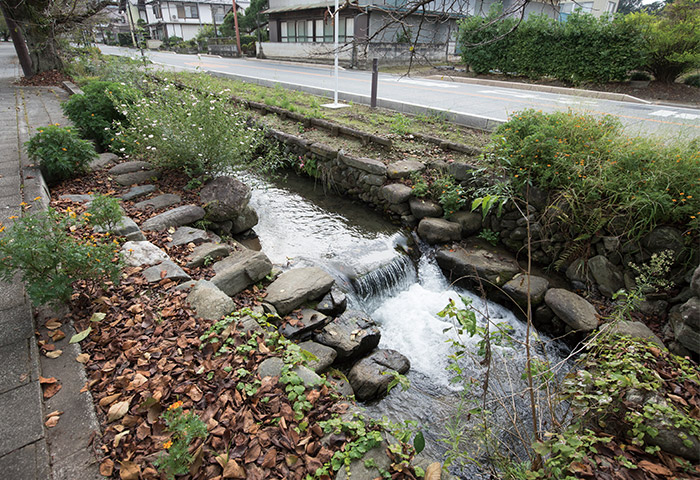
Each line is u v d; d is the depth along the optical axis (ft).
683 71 40.47
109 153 20.79
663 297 12.76
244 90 37.11
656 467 7.66
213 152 17.97
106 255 9.43
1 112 27.89
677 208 12.68
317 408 7.50
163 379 7.59
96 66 44.14
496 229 17.33
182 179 18.49
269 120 28.50
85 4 42.52
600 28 41.16
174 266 11.73
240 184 17.13
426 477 6.38
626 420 8.42
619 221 13.80
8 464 5.97
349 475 6.29
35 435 6.42
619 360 8.41
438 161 20.06
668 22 38.37
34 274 8.56
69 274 8.82
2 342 8.26
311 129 26.35
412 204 18.72
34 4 40.75
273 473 6.23
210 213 16.01
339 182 22.57
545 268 15.92
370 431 7.00
